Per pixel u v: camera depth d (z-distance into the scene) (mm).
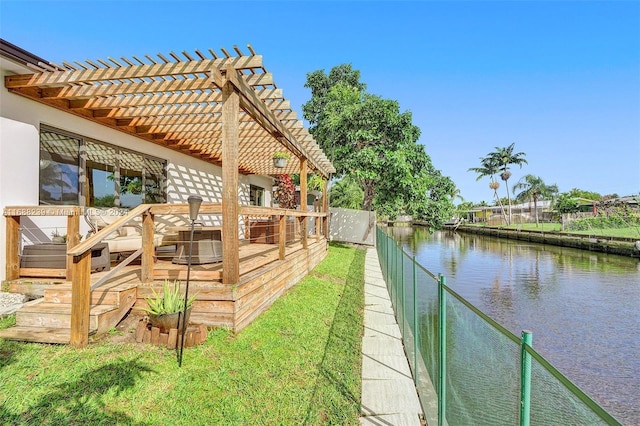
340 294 7277
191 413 2705
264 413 2811
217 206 4293
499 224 51344
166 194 8781
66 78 4566
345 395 3291
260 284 4949
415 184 16688
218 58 4109
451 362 2369
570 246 28172
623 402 6195
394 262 6688
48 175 5527
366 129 17219
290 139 7246
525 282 16031
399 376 3844
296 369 3588
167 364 3303
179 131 7355
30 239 5184
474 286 15328
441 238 40031
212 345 3709
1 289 4559
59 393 2795
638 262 20875
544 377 1163
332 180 20938
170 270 4551
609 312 11477
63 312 3838
